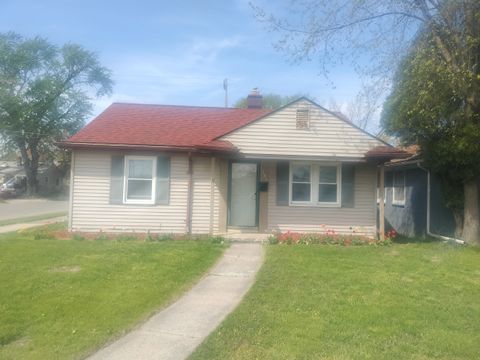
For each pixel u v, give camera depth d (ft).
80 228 46.62
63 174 225.15
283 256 34.91
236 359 16.38
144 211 47.09
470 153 40.60
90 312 21.33
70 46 172.76
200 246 38.91
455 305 23.30
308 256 35.17
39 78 166.61
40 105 164.25
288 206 47.80
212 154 45.39
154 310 22.00
